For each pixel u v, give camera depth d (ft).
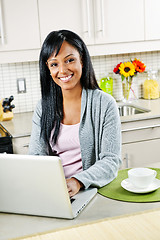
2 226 3.65
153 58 11.56
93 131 5.28
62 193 3.57
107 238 2.80
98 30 9.41
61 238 2.87
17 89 10.44
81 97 5.28
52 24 9.06
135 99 11.03
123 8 9.54
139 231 2.86
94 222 3.08
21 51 9.01
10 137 8.08
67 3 9.06
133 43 9.89
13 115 10.10
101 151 5.10
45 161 3.46
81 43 5.11
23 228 3.57
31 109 10.70
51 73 5.05
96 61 10.96
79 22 9.23
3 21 8.70
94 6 9.25
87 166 5.36
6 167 3.66
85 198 4.14
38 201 3.73
